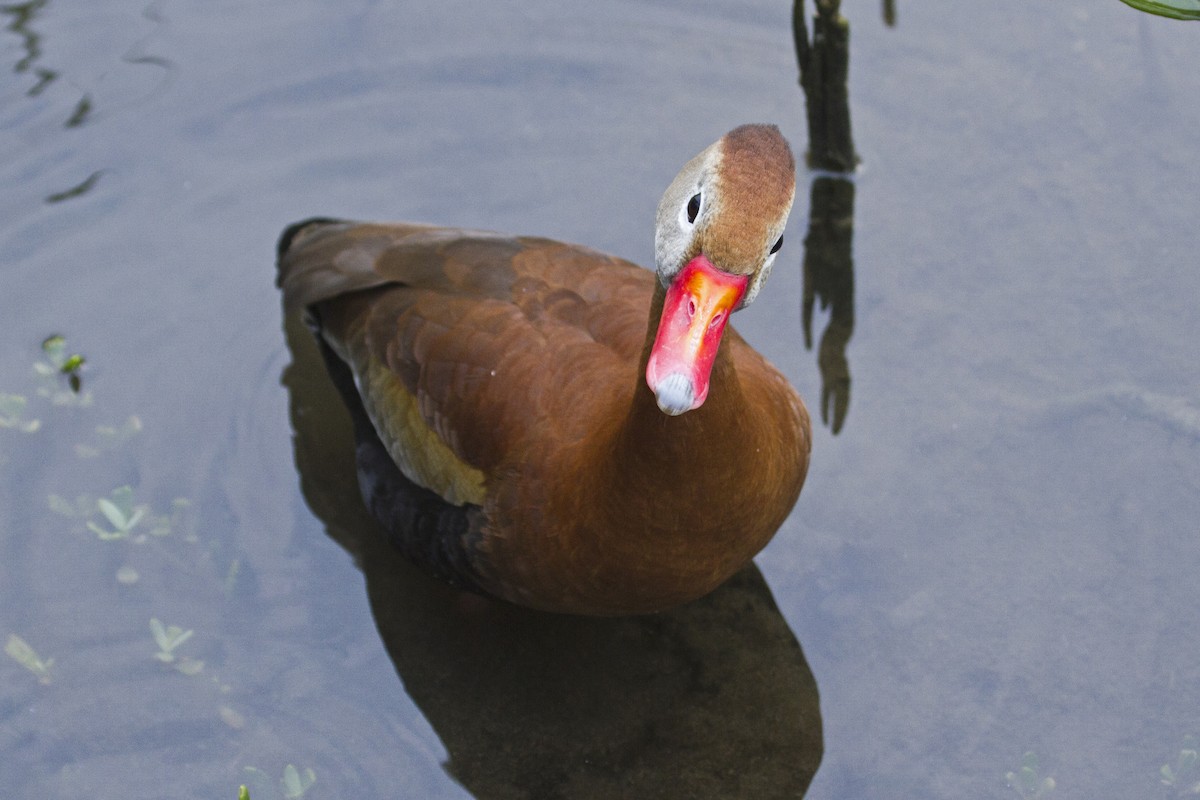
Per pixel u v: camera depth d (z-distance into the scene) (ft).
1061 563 22.54
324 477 24.86
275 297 27.58
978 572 22.53
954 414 24.70
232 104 30.55
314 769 20.70
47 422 25.25
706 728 21.08
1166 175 27.96
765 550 23.07
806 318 26.71
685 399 15.16
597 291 20.89
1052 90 29.78
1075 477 23.66
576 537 18.94
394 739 21.08
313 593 23.03
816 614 22.24
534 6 32.04
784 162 15.90
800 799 20.16
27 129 29.86
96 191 29.09
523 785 20.47
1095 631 21.67
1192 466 23.59
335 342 23.18
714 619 22.43
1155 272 26.35
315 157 29.84
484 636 22.48
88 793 20.47
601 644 22.27
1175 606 21.88
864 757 20.56
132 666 21.89
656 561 18.92
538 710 21.43
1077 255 26.86
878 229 27.94
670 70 31.24
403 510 21.65
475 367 20.31
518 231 28.35
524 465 19.31
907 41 31.07
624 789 20.38
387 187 29.32
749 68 31.22
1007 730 20.65
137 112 30.30
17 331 26.81
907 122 29.66
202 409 25.76
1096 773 20.11
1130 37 30.55
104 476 24.48
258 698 21.56
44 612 22.53
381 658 22.16
